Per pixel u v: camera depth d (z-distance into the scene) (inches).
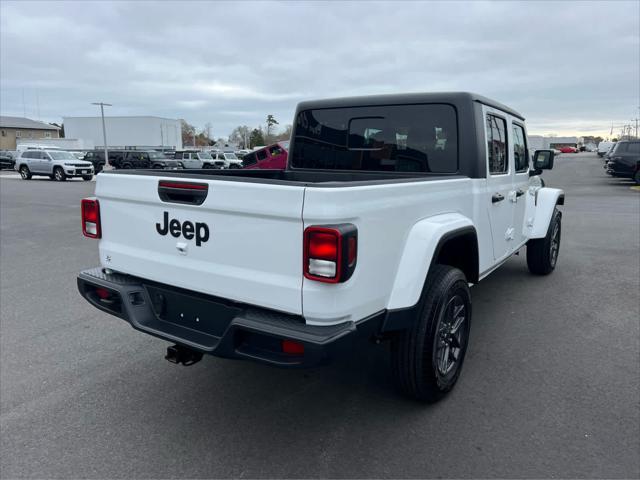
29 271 292.0
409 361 128.6
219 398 143.2
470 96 158.1
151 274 127.1
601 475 107.6
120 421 131.6
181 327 124.0
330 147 188.5
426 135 165.9
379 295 112.2
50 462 114.5
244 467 112.4
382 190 109.5
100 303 136.8
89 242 386.9
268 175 199.3
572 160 2345.0
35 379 155.0
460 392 144.4
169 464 113.7
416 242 121.0
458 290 136.8
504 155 187.8
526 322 199.9
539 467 110.5
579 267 290.7
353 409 136.3
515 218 205.3
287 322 104.1
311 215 97.2
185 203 115.4
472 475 108.3
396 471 110.3
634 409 134.1
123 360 168.9
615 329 192.1
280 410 136.3
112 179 132.4
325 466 112.4
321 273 97.4
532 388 146.3
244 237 107.7
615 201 661.9
